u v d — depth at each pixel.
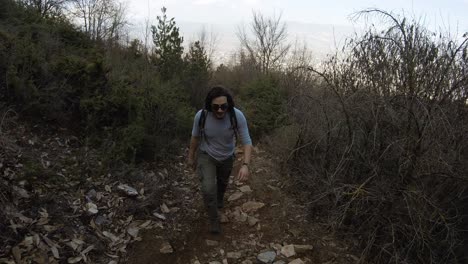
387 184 3.68
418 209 3.51
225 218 4.22
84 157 4.70
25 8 7.67
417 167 3.60
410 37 3.83
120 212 4.00
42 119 4.99
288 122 6.53
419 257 3.56
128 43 10.29
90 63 5.72
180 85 7.77
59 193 3.90
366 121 3.91
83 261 3.25
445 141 3.65
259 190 4.84
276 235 4.02
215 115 3.62
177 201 4.45
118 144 5.00
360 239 3.89
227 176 4.09
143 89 6.01
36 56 5.28
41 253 3.12
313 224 4.20
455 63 3.80
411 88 3.69
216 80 10.52
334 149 4.36
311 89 5.41
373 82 4.06
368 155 3.88
